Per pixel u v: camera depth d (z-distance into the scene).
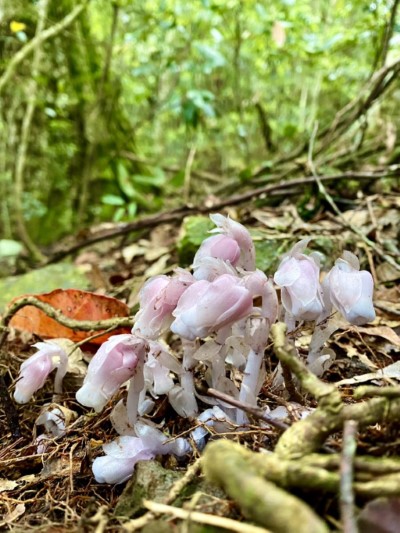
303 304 0.12
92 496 0.12
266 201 0.35
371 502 0.09
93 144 0.53
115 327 0.17
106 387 0.12
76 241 0.43
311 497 0.09
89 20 0.53
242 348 0.14
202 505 0.10
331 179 0.30
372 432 0.10
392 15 0.32
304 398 0.14
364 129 0.37
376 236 0.26
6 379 0.19
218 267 0.12
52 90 0.53
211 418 0.13
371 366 0.17
